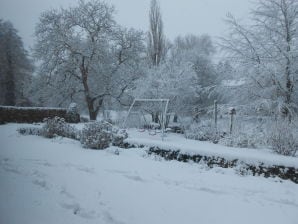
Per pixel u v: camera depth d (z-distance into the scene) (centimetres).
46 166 630
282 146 775
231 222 390
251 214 415
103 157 718
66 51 2256
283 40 1237
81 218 381
